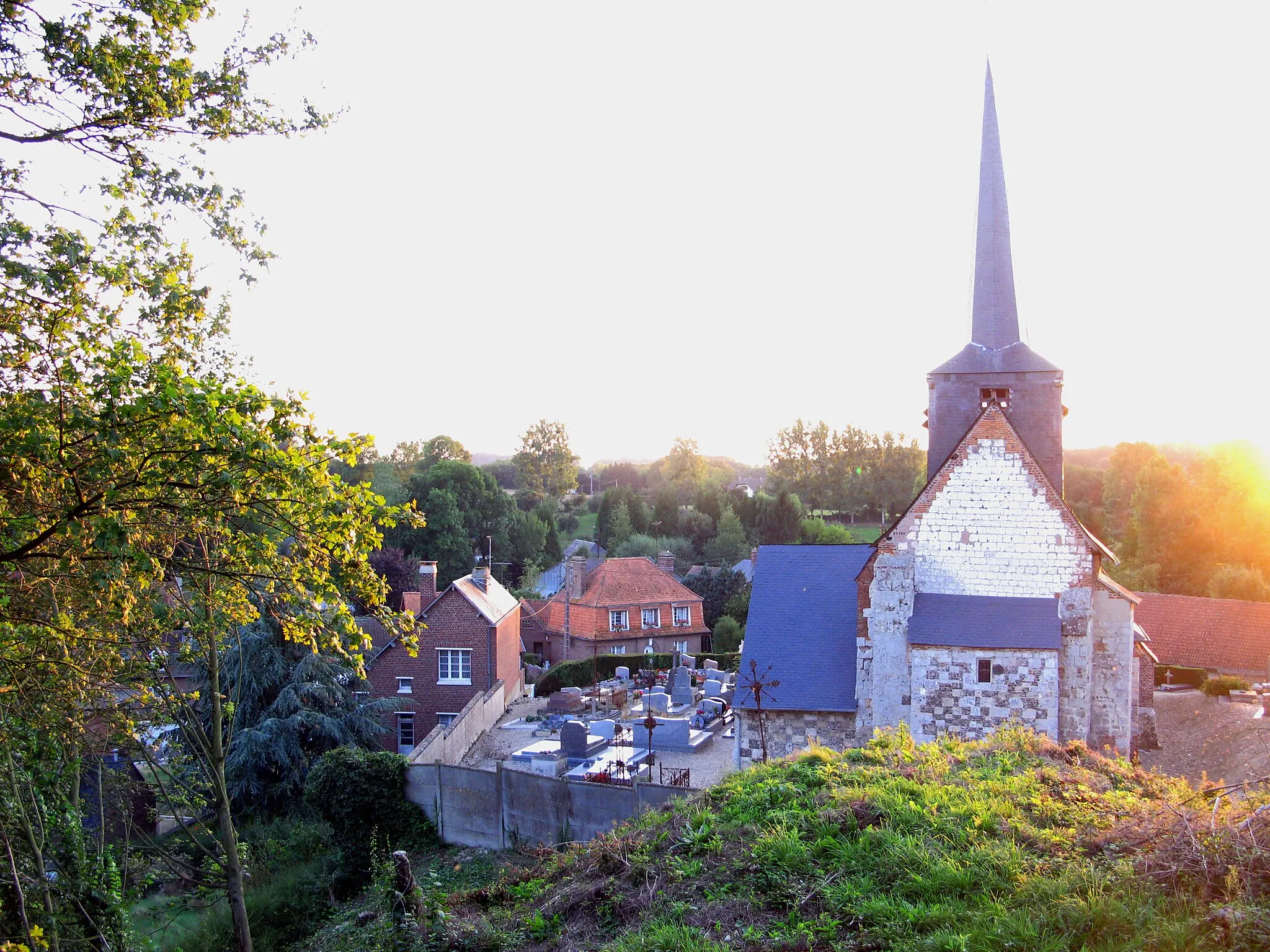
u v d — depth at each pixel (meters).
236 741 29.30
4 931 12.49
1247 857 9.30
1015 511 23.12
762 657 25.38
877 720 23.34
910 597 23.25
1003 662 22.27
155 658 13.84
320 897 23.09
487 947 12.13
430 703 39.94
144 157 10.47
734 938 10.34
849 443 109.50
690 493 123.44
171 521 10.38
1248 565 61.59
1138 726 26.80
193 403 8.05
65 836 14.10
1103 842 10.85
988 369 27.20
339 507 9.73
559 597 59.72
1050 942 8.74
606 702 41.06
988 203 28.31
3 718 10.87
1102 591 23.00
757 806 13.95
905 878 10.77
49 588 10.86
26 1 9.30
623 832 15.08
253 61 11.37
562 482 126.12
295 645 31.94
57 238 9.26
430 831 25.05
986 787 13.52
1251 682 40.22
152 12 9.85
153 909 19.55
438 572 71.44
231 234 11.27
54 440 8.52
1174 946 8.34
